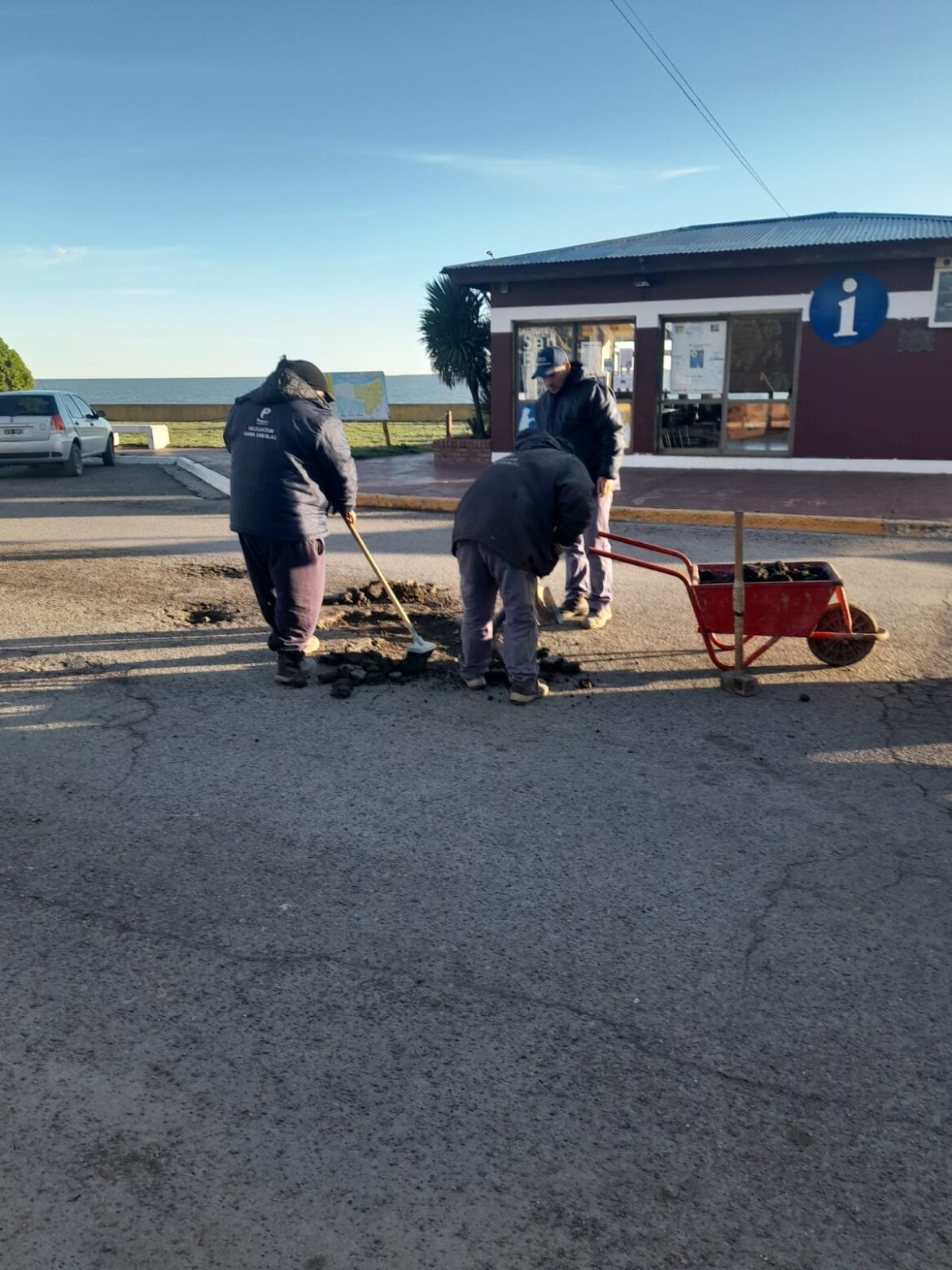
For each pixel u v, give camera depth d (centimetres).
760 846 376
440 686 556
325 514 550
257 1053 264
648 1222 214
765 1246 209
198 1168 226
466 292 1970
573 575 688
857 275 1462
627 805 409
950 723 501
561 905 336
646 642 641
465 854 369
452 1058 263
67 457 1739
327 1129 238
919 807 408
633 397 1641
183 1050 264
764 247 1462
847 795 419
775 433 1570
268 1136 236
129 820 394
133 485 1616
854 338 1484
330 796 416
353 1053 264
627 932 320
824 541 1007
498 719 506
